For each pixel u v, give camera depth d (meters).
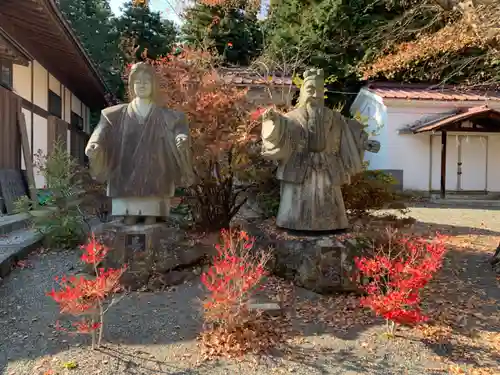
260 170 6.53
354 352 3.76
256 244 5.61
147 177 5.15
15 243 6.53
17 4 8.84
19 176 10.11
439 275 5.95
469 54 11.12
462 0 6.57
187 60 7.04
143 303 4.60
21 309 4.47
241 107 6.43
